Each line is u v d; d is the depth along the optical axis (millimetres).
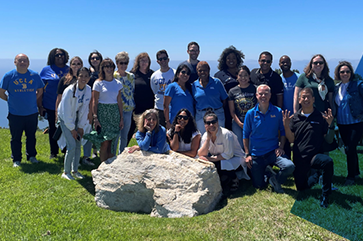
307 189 4102
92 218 4504
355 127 3553
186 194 4699
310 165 4332
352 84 3592
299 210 4043
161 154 5164
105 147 5816
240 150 5496
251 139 5273
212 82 5965
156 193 4805
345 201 3578
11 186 5562
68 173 6004
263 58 5934
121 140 6676
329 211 3723
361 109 3465
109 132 5801
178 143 5434
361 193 3447
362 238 3406
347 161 3586
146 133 5176
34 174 6148
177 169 4914
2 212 4496
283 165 4812
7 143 8727
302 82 5527
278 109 5195
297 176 4590
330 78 5188
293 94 6148
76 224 4250
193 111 6223
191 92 6203
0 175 6023
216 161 5340
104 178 5258
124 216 4738
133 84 6754
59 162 7062
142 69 7160
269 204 4492
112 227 4242
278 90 6031
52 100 7105
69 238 3871
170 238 3895
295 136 4805
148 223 4383
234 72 6652
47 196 5164
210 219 4301
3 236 3877
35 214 4492
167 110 6223
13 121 6578
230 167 5242
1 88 6422
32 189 5414
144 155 5191
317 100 5258
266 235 3803
